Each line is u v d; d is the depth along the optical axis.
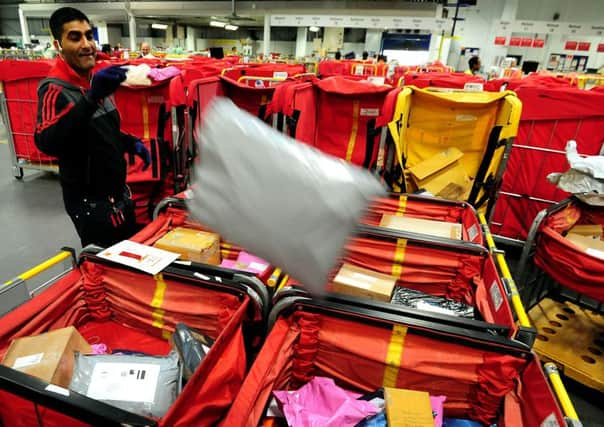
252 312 1.43
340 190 0.42
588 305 2.41
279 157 0.44
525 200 3.11
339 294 1.38
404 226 2.13
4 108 4.20
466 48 12.33
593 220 2.30
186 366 1.17
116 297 1.59
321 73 6.90
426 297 1.75
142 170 3.03
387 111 2.41
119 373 1.11
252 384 1.16
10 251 2.90
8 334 1.28
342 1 10.63
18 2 17.42
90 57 1.58
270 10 11.76
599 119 2.71
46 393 0.90
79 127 1.44
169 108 2.96
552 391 1.10
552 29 8.76
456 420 1.34
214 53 8.66
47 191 4.14
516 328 1.29
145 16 14.84
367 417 1.19
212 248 1.93
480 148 2.56
